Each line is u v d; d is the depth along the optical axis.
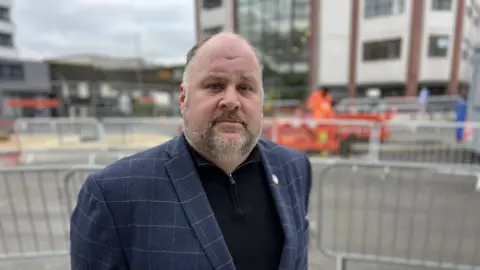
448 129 7.92
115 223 1.07
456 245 3.42
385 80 24.77
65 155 8.16
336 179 5.21
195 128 1.13
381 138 8.12
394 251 3.33
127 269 1.09
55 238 3.68
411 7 23.34
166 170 1.15
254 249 1.17
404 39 23.78
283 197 1.31
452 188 4.88
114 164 1.19
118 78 32.00
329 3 25.25
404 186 5.01
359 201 4.54
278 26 26.64
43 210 4.44
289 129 7.77
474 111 8.18
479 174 4.01
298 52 26.53
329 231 3.77
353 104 19.83
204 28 29.52
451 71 24.09
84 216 1.10
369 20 24.77
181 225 1.07
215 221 1.11
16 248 3.47
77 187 3.98
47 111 23.52
